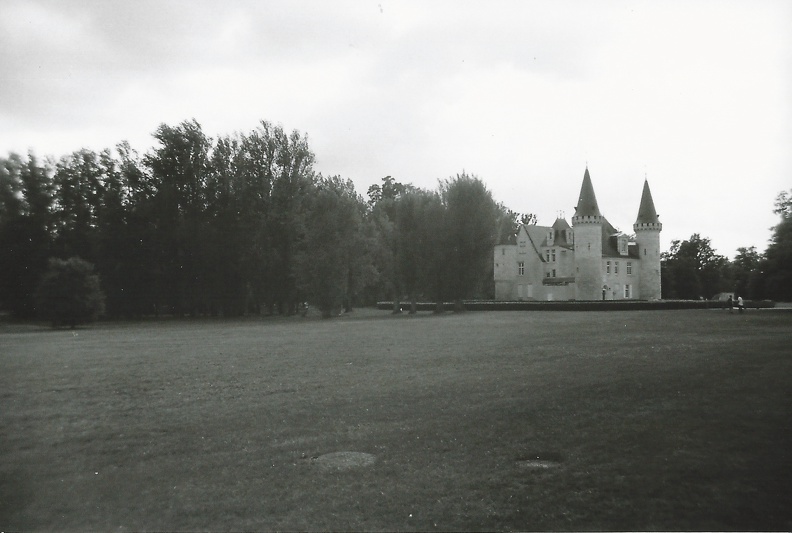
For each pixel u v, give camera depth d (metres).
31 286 71.88
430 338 35.00
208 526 9.75
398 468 11.89
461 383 19.75
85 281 58.12
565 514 9.61
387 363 24.94
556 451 12.39
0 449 13.79
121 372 24.33
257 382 21.39
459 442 13.31
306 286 70.00
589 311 60.78
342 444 13.57
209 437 14.52
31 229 73.12
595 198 95.12
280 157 81.50
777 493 9.98
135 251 77.12
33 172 73.69
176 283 80.31
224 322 66.25
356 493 10.77
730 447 12.06
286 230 78.94
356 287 75.94
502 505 10.02
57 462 12.92
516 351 27.20
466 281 68.62
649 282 103.25
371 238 76.50
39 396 19.59
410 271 71.25
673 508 9.65
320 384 20.62
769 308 55.53
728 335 30.14
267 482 11.46
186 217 78.62
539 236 103.25
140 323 66.31
